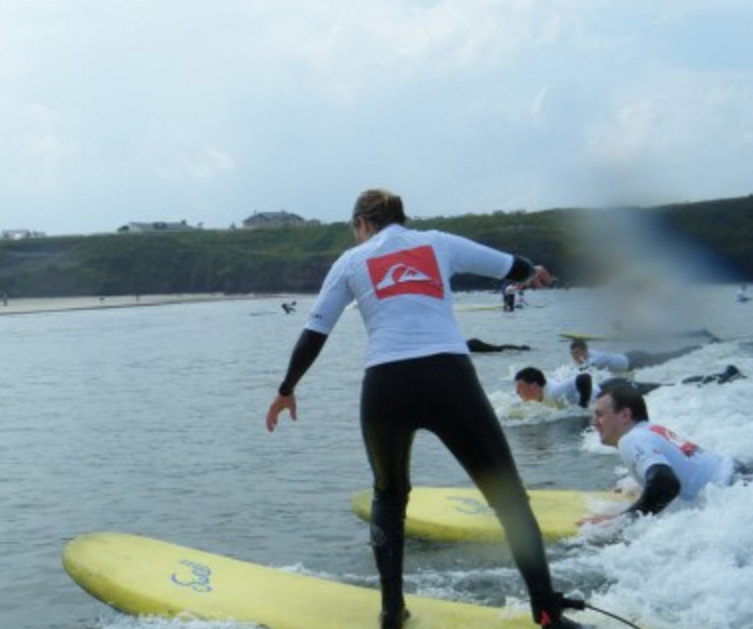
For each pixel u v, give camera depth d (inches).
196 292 5388.8
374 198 198.7
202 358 1186.0
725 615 198.7
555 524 274.8
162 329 2062.0
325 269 5167.3
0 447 526.3
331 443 488.4
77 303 4488.2
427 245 192.7
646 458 261.3
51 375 1028.5
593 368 700.0
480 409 185.8
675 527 245.9
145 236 5802.2
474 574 246.2
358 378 840.9
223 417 614.5
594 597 215.6
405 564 256.5
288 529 314.5
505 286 1942.7
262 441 506.0
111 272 5521.7
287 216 7194.9
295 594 219.8
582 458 405.7
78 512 356.8
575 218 1364.4
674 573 222.2
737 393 514.3
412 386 184.5
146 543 254.4
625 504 295.1
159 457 470.3
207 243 5748.0
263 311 2918.3
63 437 556.4
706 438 383.2
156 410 670.5
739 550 228.7
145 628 208.2
